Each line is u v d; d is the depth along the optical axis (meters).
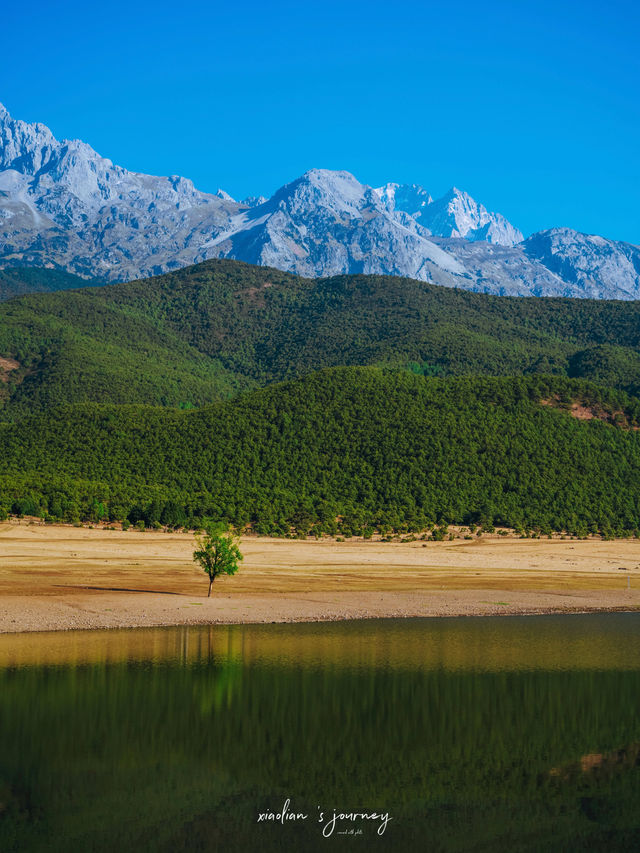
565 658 51.50
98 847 25.62
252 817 28.08
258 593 78.25
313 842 26.36
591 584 96.31
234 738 35.22
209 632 58.28
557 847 26.27
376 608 72.19
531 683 44.81
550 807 29.20
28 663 46.41
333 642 55.53
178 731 35.75
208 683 43.09
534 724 37.91
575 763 33.28
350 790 30.22
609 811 28.97
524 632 61.88
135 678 43.75
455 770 32.47
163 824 27.27
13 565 90.56
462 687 43.69
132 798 29.25
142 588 77.56
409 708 39.88
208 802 29.11
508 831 27.20
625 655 52.78
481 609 73.81
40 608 63.84
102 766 32.00
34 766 31.78
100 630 57.44
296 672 46.03
